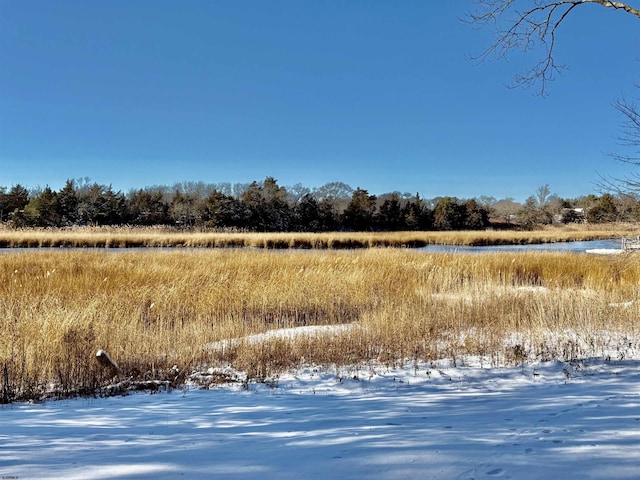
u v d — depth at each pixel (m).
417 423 3.20
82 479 2.03
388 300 10.86
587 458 2.19
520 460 2.18
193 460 2.35
